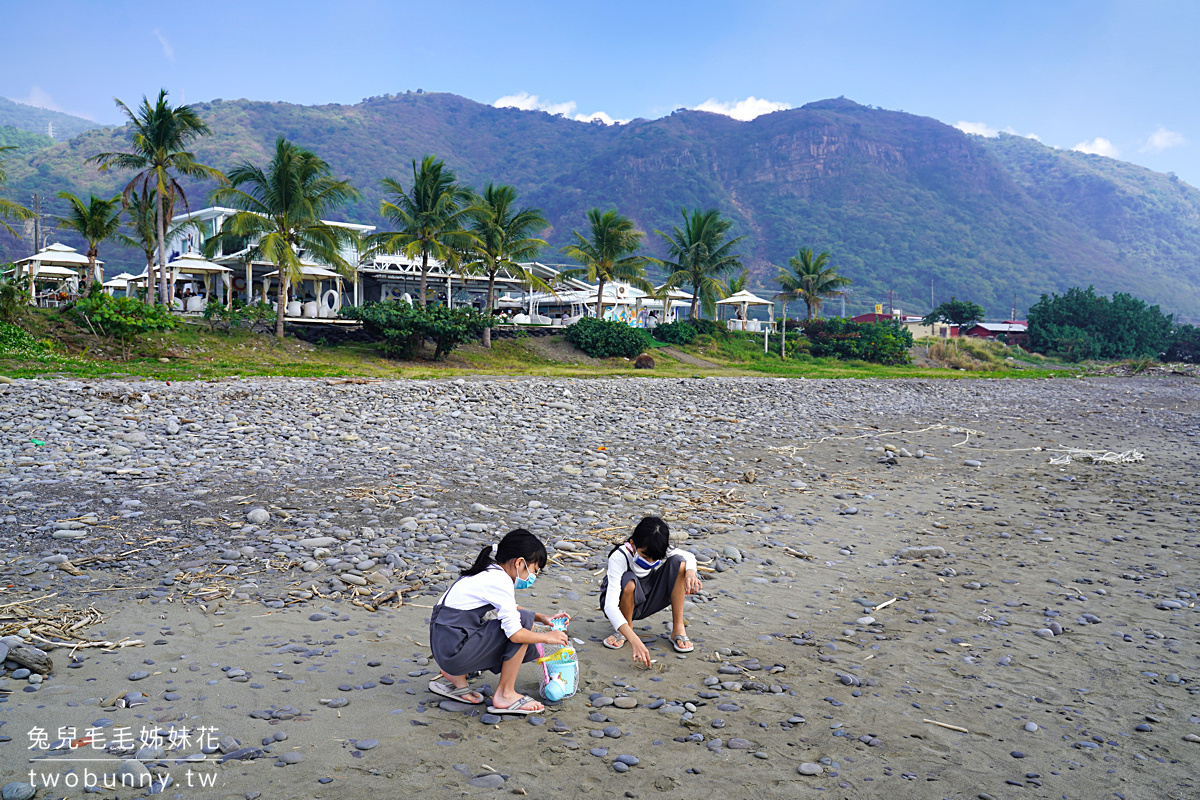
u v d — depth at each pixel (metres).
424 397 18.06
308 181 32.22
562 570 6.84
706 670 4.83
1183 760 3.82
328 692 4.18
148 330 26.02
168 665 4.38
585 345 42.22
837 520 9.30
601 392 22.08
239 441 11.96
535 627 4.57
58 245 40.38
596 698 4.32
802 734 3.99
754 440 15.68
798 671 4.86
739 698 4.43
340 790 3.20
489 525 8.05
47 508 7.62
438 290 47.97
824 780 3.52
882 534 8.67
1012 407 24.58
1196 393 33.06
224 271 34.97
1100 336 75.00
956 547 8.13
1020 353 69.25
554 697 4.21
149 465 9.95
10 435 11.09
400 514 8.20
